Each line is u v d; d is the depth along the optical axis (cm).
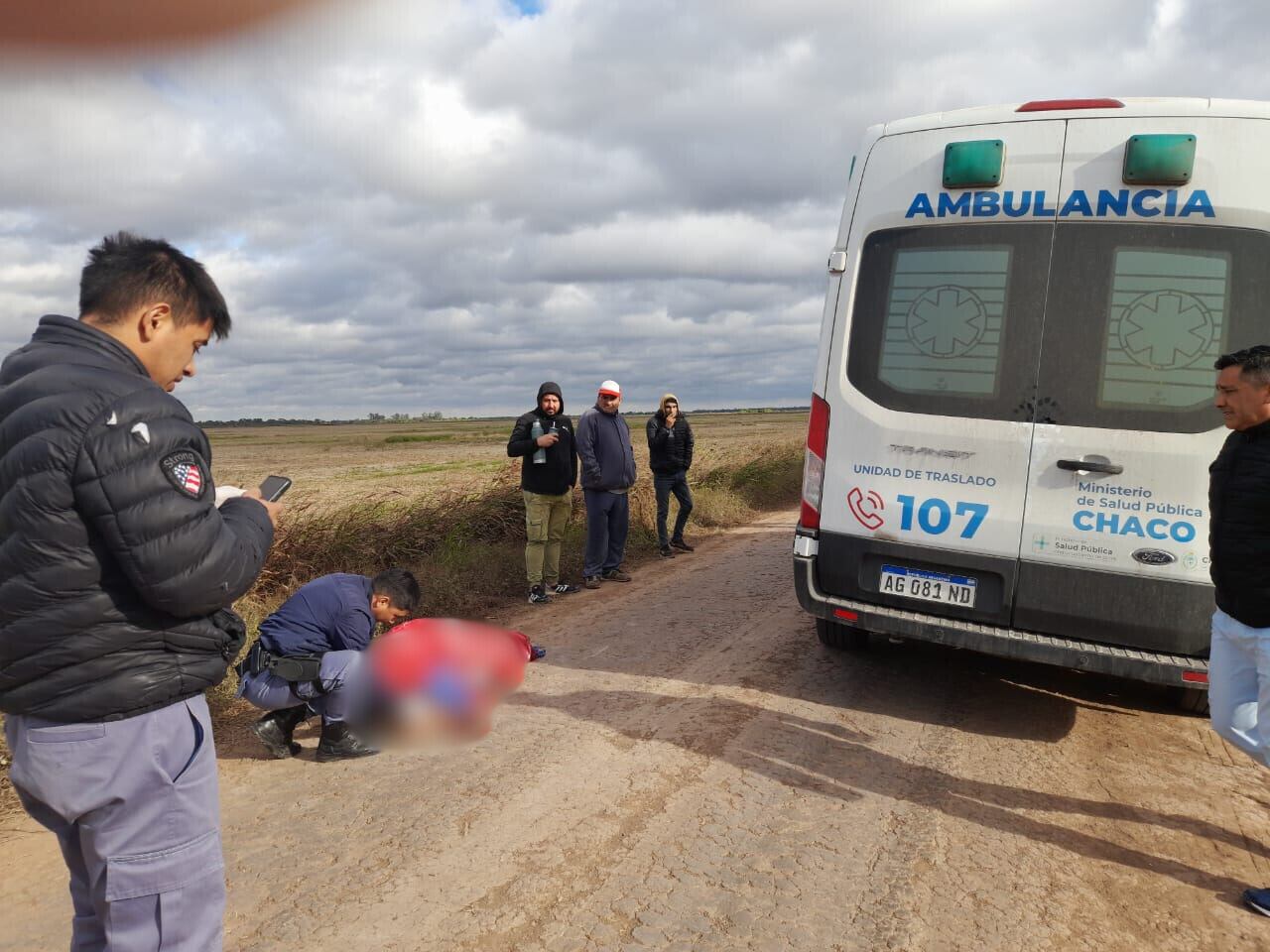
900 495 417
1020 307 391
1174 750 403
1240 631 280
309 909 266
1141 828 327
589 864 294
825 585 442
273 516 188
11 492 149
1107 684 496
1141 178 367
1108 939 257
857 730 420
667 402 912
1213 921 268
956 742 407
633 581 791
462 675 428
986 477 398
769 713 440
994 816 334
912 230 416
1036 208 389
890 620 417
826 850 306
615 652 552
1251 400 269
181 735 168
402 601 405
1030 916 267
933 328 410
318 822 324
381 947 248
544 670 510
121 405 154
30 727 159
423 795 346
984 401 398
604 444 757
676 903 271
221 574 163
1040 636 393
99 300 168
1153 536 369
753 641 577
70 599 152
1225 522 279
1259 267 353
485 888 279
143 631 159
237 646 180
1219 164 359
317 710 379
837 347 436
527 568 707
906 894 278
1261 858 306
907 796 350
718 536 1071
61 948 249
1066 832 323
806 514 446
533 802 340
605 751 391
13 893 277
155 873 164
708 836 314
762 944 251
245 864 294
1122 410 373
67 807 158
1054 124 386
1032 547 390
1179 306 365
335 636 385
